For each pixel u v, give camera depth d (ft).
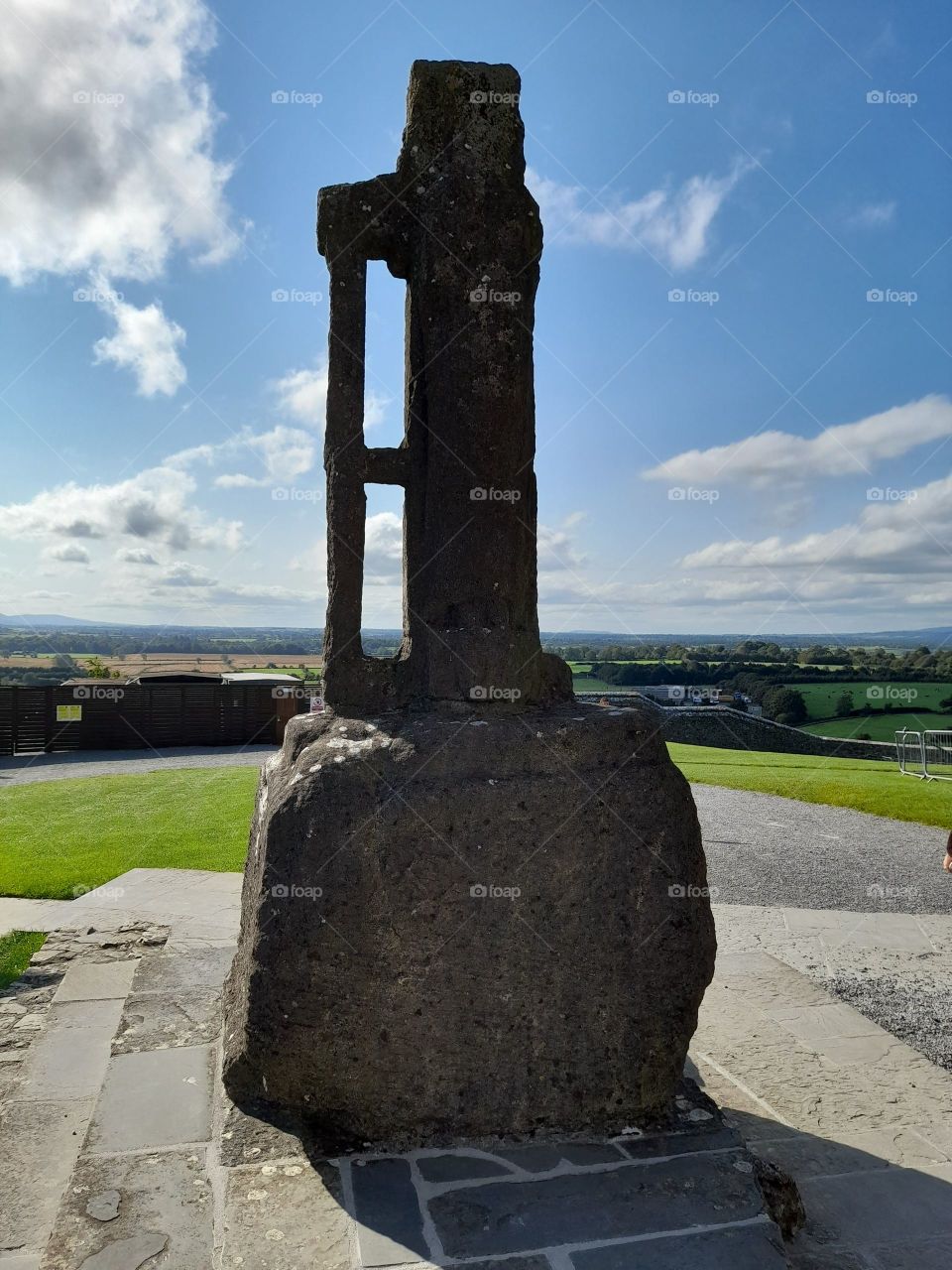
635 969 9.90
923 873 27.40
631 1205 8.47
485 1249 7.80
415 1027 9.57
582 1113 9.73
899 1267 8.71
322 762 10.11
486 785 9.89
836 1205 9.67
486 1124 9.59
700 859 10.45
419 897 9.63
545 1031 9.71
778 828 34.63
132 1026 12.42
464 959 9.65
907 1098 12.10
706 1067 12.96
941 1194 9.89
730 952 18.25
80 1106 11.12
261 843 10.59
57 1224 8.17
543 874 9.85
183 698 65.62
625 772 10.34
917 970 18.28
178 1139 9.57
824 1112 11.68
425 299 11.55
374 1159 9.25
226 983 12.68
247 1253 7.69
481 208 11.50
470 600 11.26
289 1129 9.71
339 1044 9.53
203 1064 11.30
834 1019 14.75
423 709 11.16
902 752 50.96
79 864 26.22
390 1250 7.75
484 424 11.30
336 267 11.84
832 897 24.56
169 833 31.42
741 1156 9.36
